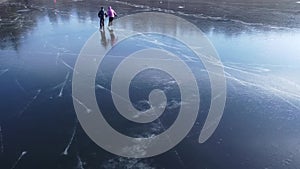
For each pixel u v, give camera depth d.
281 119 13.73
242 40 22.33
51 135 12.94
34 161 11.59
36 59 19.67
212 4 33.38
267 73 17.39
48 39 23.09
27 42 22.58
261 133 12.94
